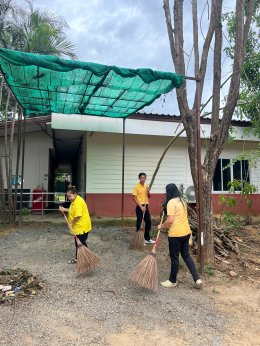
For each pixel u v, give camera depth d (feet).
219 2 20.72
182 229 16.56
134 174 39.22
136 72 17.58
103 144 38.32
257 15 29.43
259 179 44.14
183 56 21.21
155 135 37.96
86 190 37.73
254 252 24.52
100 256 21.68
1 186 31.76
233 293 16.48
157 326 12.71
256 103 30.30
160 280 17.66
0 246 23.58
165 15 22.02
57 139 44.04
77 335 11.78
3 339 11.25
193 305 14.70
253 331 12.71
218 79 21.12
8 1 31.19
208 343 11.69
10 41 32.42
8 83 21.50
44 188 42.52
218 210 41.70
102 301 14.57
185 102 20.85
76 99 25.70
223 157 42.65
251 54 30.71
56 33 32.83
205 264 20.36
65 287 15.96
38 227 31.12
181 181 40.63
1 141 41.68
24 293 14.94
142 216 24.57
